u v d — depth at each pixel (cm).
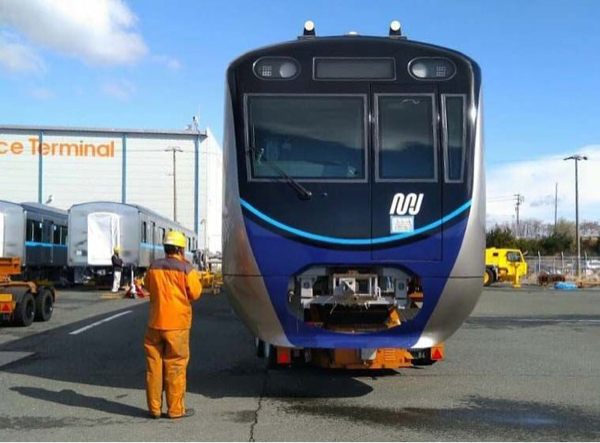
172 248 678
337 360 694
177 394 661
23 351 1082
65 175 5700
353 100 674
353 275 662
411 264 646
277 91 676
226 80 693
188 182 5806
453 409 702
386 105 673
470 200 660
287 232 645
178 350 662
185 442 582
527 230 11431
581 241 8438
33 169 5675
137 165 5769
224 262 683
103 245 2844
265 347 783
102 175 5738
